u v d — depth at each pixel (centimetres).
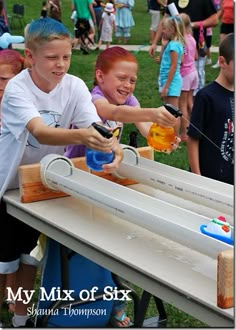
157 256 183
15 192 252
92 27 1231
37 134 229
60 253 254
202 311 159
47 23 234
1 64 311
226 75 311
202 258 181
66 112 255
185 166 541
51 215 221
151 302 329
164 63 583
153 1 1196
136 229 205
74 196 225
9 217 259
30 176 235
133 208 191
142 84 909
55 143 225
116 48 267
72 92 254
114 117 251
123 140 588
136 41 1362
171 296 168
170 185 225
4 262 266
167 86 582
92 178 225
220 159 319
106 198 204
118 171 247
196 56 660
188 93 609
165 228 179
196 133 318
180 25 576
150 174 233
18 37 391
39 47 231
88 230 204
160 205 193
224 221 182
